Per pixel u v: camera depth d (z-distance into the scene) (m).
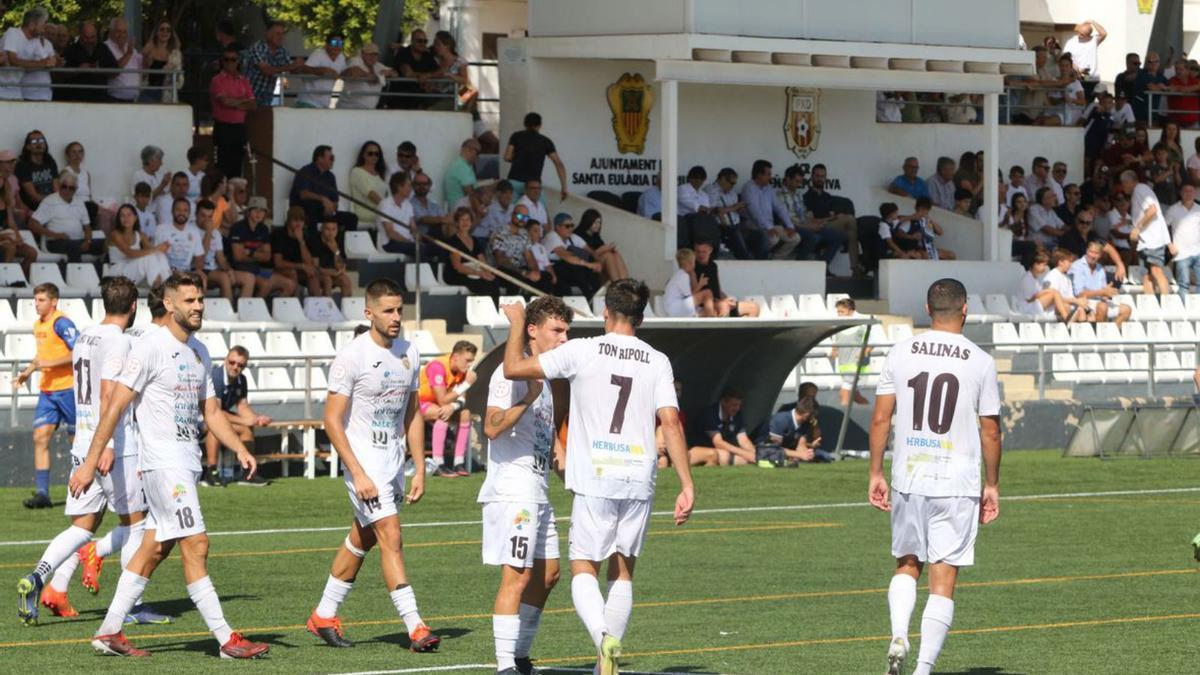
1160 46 73.00
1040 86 66.19
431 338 45.88
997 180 60.00
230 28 52.00
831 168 62.12
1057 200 63.66
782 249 56.84
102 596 24.30
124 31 51.12
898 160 63.38
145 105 50.78
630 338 17.83
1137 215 61.38
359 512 20.20
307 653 20.05
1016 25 59.94
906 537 18.09
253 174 53.12
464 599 24.31
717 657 19.98
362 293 49.91
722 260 55.12
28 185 46.78
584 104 57.75
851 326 43.91
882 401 18.28
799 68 56.41
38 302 34.12
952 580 17.97
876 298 57.88
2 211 45.94
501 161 57.34
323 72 54.09
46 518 32.75
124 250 45.31
